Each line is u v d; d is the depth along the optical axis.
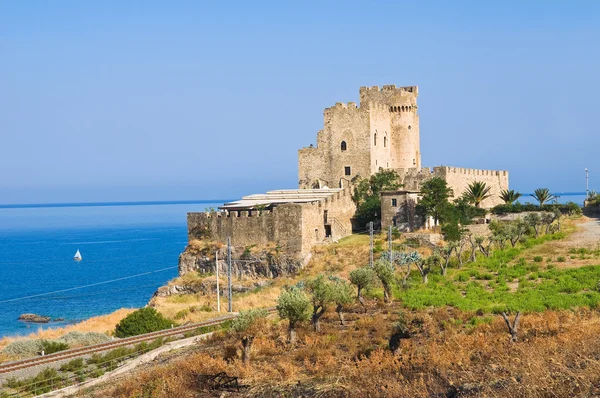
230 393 49.00
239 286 105.94
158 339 69.81
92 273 187.25
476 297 74.81
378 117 130.00
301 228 107.62
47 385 56.16
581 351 43.16
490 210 135.62
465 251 103.69
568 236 110.56
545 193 144.88
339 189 123.38
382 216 114.50
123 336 77.94
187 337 71.19
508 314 64.19
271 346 60.44
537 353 44.19
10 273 193.62
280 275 106.69
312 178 131.25
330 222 114.94
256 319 62.78
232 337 65.88
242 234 111.56
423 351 51.84
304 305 62.38
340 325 67.25
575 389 37.09
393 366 48.59
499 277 84.50
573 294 72.81
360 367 49.25
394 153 134.75
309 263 106.75
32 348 70.50
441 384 43.22
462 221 114.69
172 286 109.50
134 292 145.75
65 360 64.75
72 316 117.06
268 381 49.69
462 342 52.59
